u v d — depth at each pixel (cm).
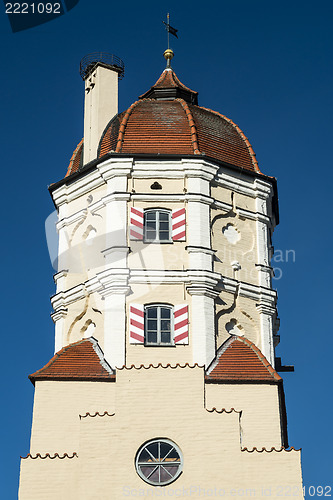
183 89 5919
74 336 5300
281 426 4903
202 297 5169
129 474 4684
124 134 5544
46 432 4847
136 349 5059
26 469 4691
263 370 5003
